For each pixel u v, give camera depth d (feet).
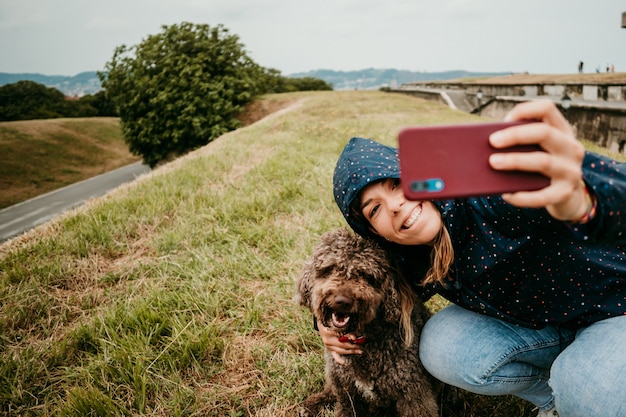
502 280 6.00
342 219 15.11
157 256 13.88
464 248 6.06
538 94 102.78
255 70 97.25
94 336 10.03
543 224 5.09
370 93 97.50
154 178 22.79
